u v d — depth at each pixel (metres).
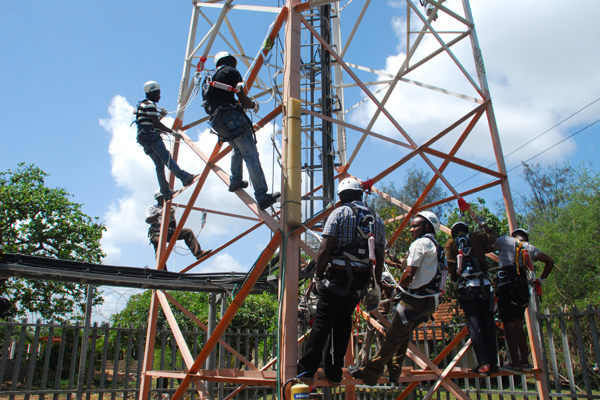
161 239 6.75
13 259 4.95
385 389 8.82
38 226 22.48
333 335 4.34
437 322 16.38
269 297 16.16
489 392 7.26
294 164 4.54
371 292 5.26
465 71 6.76
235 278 6.11
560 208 20.55
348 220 4.19
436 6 6.89
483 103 6.70
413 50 7.62
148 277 5.64
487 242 5.79
